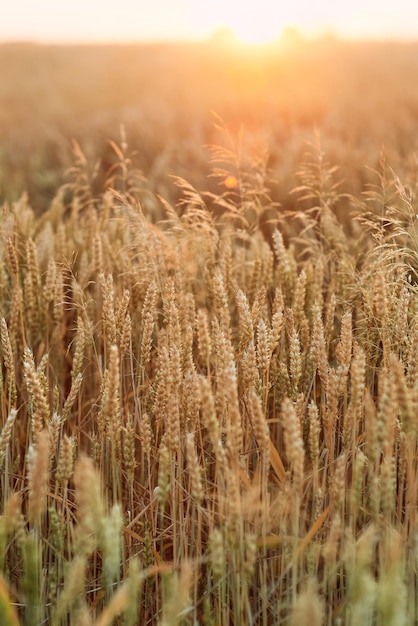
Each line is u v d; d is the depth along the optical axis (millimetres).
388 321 2430
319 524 1834
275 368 2475
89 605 2234
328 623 1899
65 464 1870
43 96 17484
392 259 3016
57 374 2977
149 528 2111
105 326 2438
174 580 1624
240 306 2268
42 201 7238
